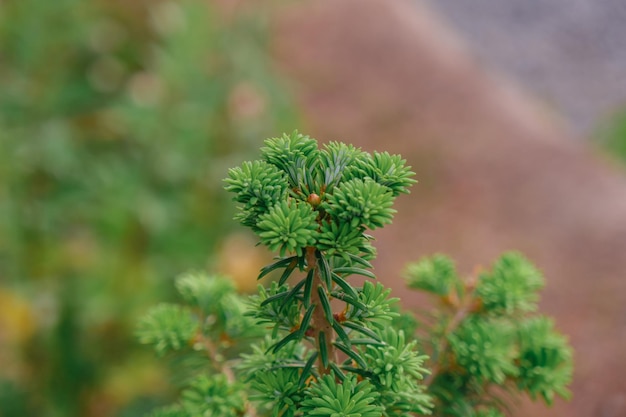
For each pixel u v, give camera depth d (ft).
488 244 5.82
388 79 8.01
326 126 7.53
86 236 5.06
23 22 5.00
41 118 5.17
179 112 5.21
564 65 10.55
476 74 8.15
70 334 4.24
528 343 1.90
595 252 5.23
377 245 5.90
